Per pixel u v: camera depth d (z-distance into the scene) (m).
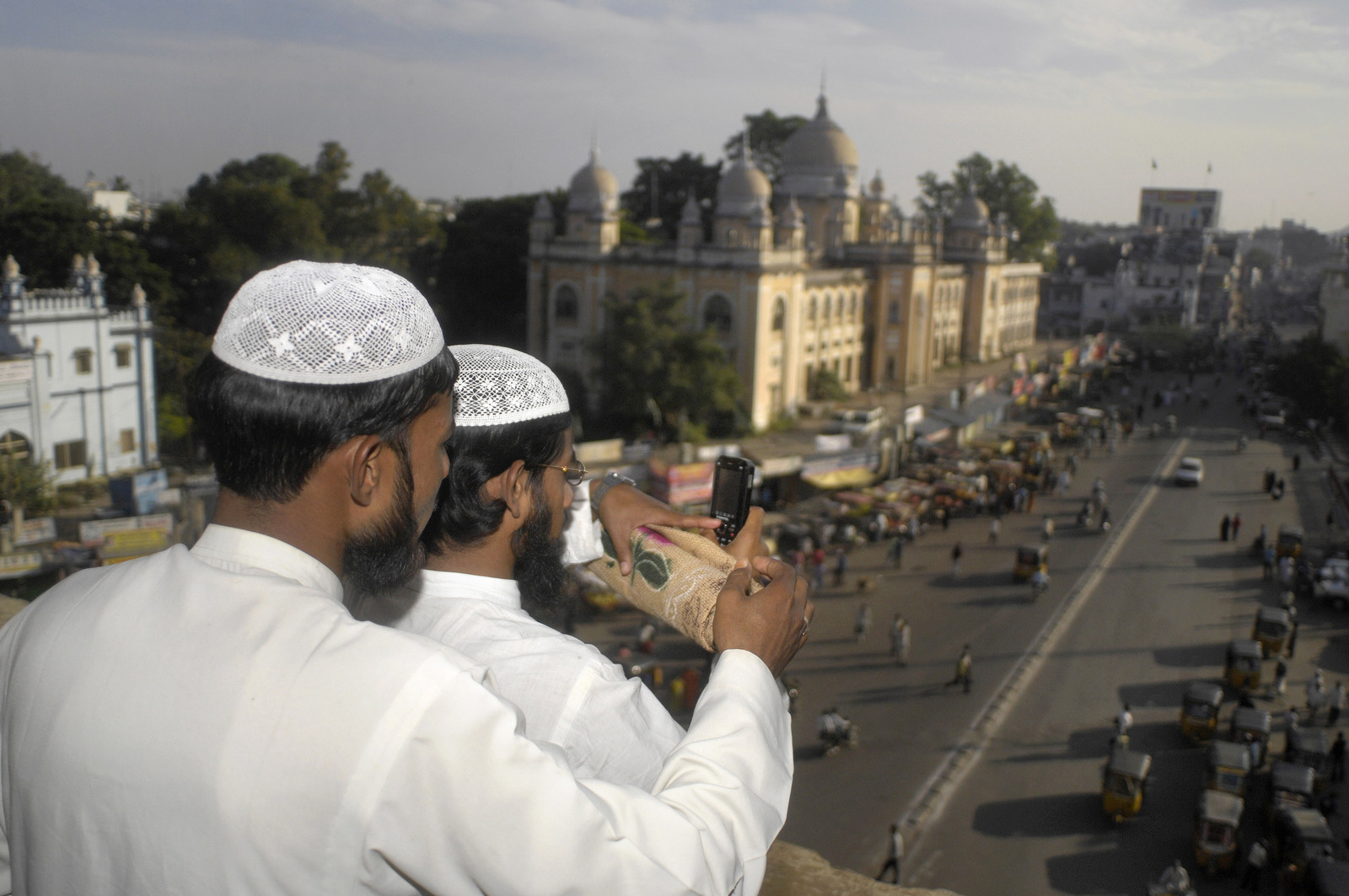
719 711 1.68
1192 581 37.47
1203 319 118.75
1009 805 21.59
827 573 36.62
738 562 2.26
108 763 1.39
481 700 1.42
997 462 49.59
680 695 22.94
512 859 1.34
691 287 56.16
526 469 2.28
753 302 54.62
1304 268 165.12
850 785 22.27
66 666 1.48
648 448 37.66
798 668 28.80
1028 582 36.41
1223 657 30.38
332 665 1.42
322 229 67.69
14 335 34.44
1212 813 19.11
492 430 2.18
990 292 84.88
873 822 20.80
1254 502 49.28
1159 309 110.69
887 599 34.47
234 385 1.55
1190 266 113.50
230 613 1.48
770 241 55.00
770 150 87.62
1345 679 29.42
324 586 1.63
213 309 56.66
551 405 2.29
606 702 1.88
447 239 72.50
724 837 1.50
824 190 71.00
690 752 1.61
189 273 56.12
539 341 61.44
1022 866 19.34
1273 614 30.50
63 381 36.16
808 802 21.52
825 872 3.97
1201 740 24.41
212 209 59.47
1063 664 29.44
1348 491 49.59
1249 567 39.31
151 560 1.62
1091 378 80.81
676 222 85.50
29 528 26.89
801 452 46.09
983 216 82.69
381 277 1.70
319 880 1.36
